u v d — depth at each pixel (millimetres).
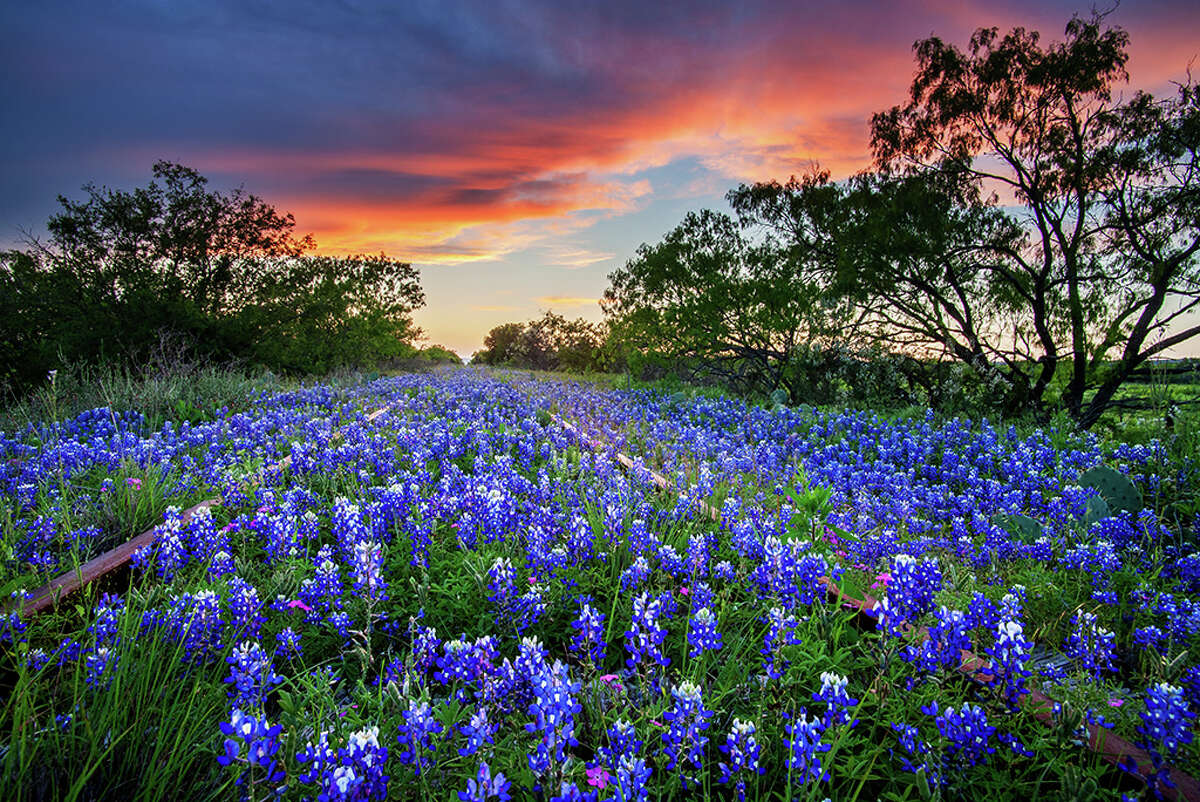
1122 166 15117
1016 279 16656
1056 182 15789
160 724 2518
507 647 3518
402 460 8273
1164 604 4004
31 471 6418
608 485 6227
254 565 4445
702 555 4125
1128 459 8500
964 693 2902
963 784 2404
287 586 4016
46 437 9039
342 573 4387
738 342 20875
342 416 12023
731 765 2586
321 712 2537
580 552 4508
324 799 1886
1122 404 16250
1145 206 15461
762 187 21391
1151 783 2322
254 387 15609
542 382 26047
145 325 18781
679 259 21500
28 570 4199
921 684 2918
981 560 4992
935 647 2826
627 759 2215
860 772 2506
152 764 2229
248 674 2598
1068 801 2182
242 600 3277
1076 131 15938
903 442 11008
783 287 18891
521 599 3553
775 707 2736
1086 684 3105
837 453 10328
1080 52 15148
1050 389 16797
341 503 4516
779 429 12266
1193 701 2928
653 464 8789
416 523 4910
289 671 3217
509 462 7305
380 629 3611
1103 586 4422
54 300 18375
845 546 4824
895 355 18125
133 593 3459
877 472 8211
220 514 5590
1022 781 2441
